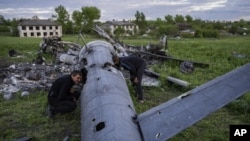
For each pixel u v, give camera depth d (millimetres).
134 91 7301
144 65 6855
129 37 46219
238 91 4109
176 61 11844
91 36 28266
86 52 7832
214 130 5207
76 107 5859
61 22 68500
